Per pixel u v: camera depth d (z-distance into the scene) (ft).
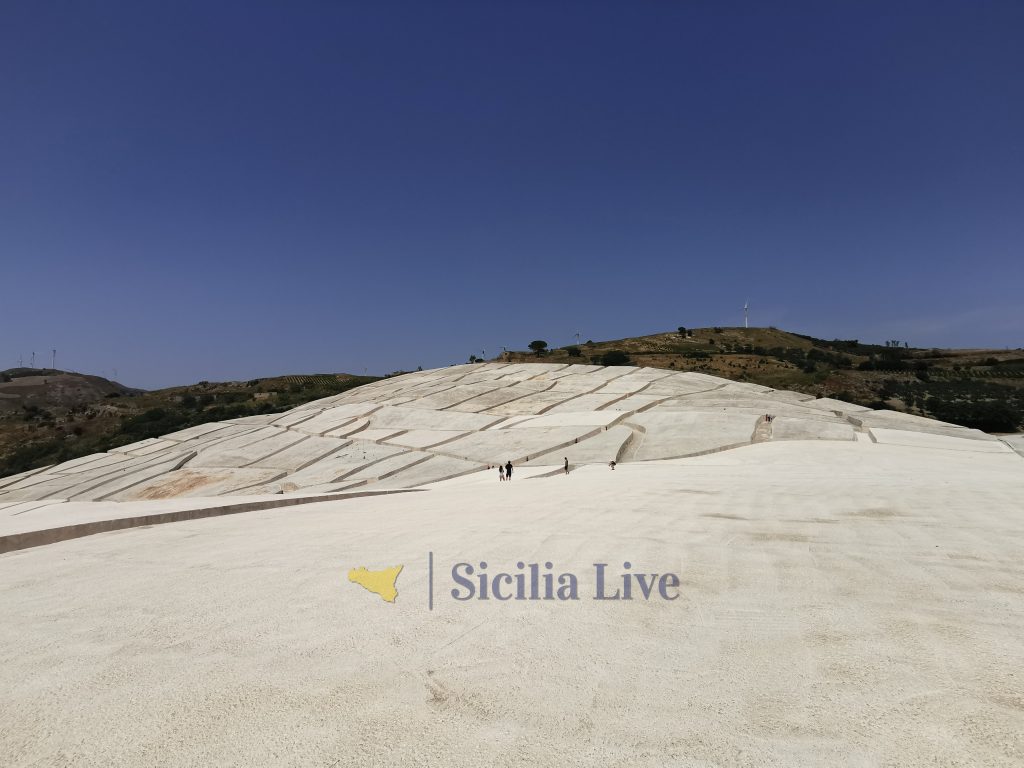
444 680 16.14
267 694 15.57
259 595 24.59
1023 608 20.74
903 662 16.62
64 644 19.71
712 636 18.74
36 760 12.91
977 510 39.50
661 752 12.60
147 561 32.91
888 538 31.48
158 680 16.62
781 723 13.64
